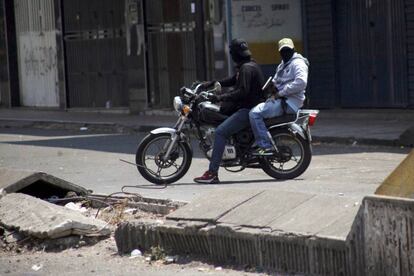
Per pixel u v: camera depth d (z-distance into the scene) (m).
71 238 12.52
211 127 16.48
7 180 15.02
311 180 16.92
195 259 11.20
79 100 35.97
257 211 11.00
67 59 36.22
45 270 11.45
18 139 28.16
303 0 29.34
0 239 12.96
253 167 16.70
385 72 27.67
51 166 20.86
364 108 28.34
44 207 13.22
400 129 23.89
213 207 11.41
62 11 36.00
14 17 39.00
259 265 10.58
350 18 28.33
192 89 16.84
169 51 31.56
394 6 27.17
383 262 9.49
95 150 23.81
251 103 16.30
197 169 18.95
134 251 11.77
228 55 29.12
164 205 14.12
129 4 32.66
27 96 38.97
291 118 16.38
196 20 30.33
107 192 16.30
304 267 10.16
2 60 39.38
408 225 9.26
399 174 9.79
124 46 33.47
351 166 18.94
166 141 16.66
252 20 29.09
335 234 9.93
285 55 16.31
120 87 34.06
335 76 28.84
